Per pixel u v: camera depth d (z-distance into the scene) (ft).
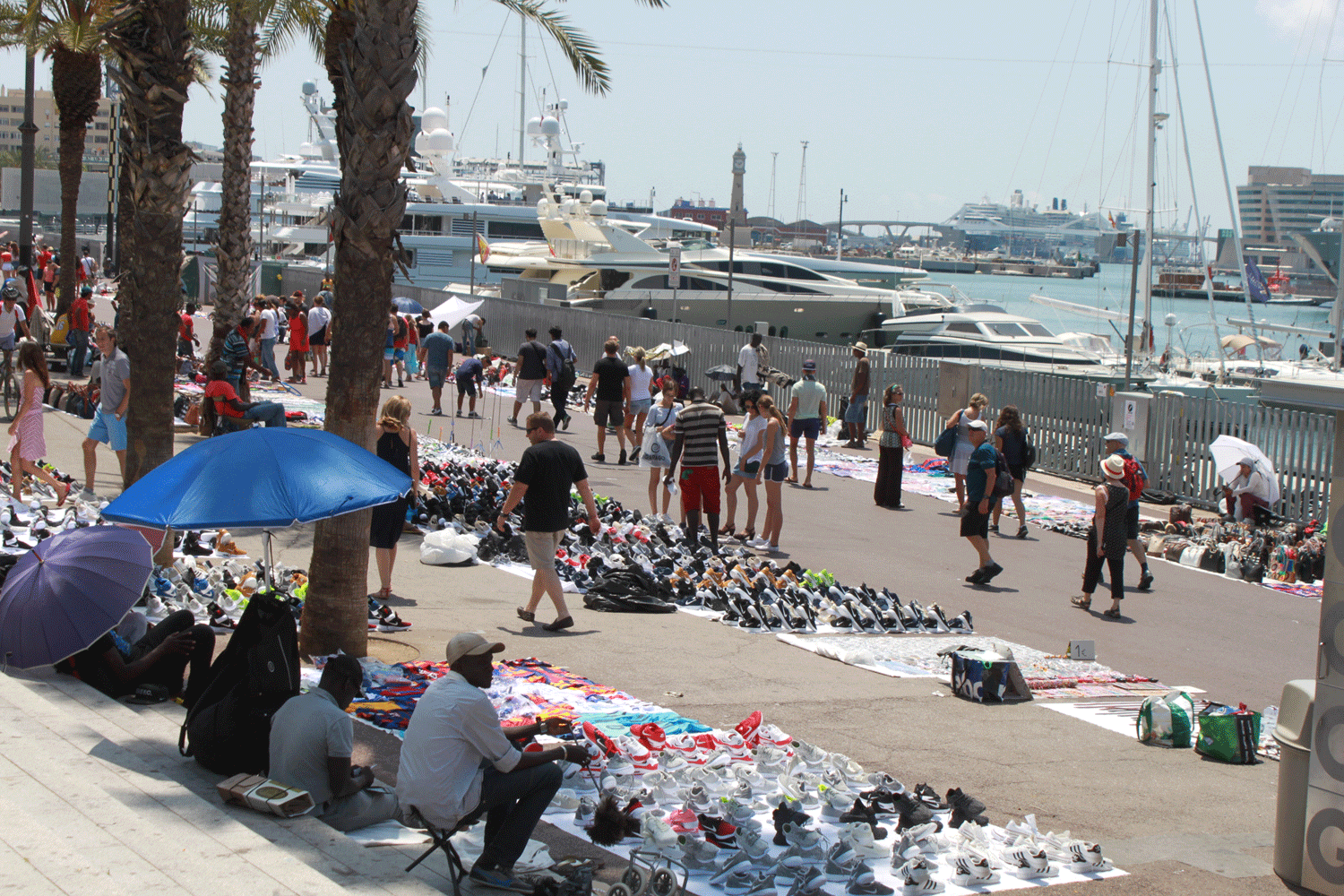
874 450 76.84
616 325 106.63
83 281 127.03
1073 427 70.59
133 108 32.71
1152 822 22.27
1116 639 38.73
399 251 26.89
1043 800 23.03
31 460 39.88
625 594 36.60
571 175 230.27
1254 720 27.09
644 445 50.39
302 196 194.08
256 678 19.04
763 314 151.74
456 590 37.17
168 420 34.17
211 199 201.46
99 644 23.04
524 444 69.05
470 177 221.87
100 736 20.52
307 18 52.49
